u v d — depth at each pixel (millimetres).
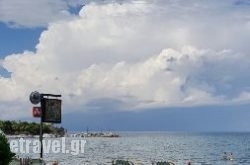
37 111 41562
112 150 173375
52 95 41750
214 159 126625
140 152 159500
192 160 121562
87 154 134750
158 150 177375
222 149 189625
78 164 94312
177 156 137625
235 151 173125
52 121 41875
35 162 46312
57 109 41906
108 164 94438
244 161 121750
